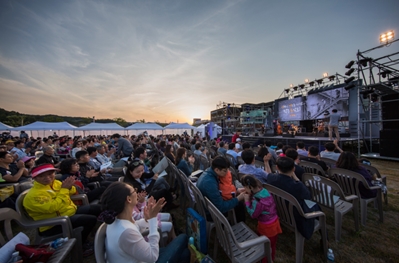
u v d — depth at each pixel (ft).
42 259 4.81
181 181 11.78
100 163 17.75
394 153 25.40
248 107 78.23
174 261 5.20
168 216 7.84
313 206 7.00
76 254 6.55
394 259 7.17
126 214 4.26
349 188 9.66
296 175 9.80
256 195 6.54
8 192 9.43
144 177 12.64
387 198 12.85
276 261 7.15
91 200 10.59
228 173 8.15
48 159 17.03
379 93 30.73
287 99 55.57
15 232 9.80
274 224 6.41
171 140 44.70
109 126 84.02
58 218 6.53
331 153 14.49
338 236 8.16
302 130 50.67
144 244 4.17
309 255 7.41
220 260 7.18
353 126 38.27
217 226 5.98
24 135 48.70
